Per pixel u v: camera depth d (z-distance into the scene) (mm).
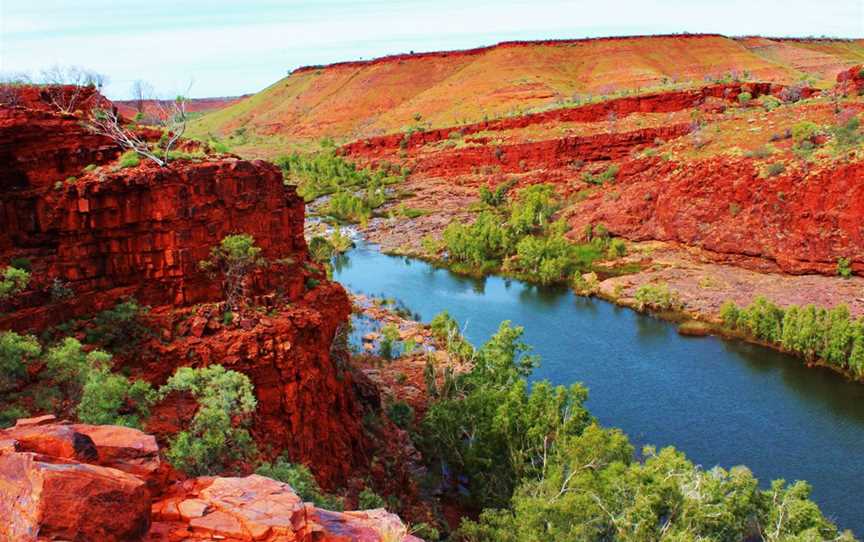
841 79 116562
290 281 33094
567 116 160750
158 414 24766
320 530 11773
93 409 20828
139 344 27344
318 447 30938
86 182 27859
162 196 28328
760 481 39906
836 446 44000
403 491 34719
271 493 12422
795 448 43844
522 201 124062
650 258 92500
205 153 33094
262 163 33500
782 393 52438
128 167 29125
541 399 35031
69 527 9438
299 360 29609
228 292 30094
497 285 88250
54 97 35469
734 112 127062
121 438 12438
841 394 52094
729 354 60969
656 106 152875
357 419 37344
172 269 28953
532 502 26688
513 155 148250
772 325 62906
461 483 38500
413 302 80625
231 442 23234
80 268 28297
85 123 30625
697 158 101812
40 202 28188
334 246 109062
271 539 11047
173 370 27141
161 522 11320
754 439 45156
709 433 46062
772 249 82812
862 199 76188
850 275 75750
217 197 30188
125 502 10094
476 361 47375
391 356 60156
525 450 34125
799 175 83125
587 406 50562
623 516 25828
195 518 11320
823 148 86250
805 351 58719
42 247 28484
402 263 102062
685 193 96375
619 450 29766
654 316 72250
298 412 29234
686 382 54844
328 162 171125
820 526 27250
